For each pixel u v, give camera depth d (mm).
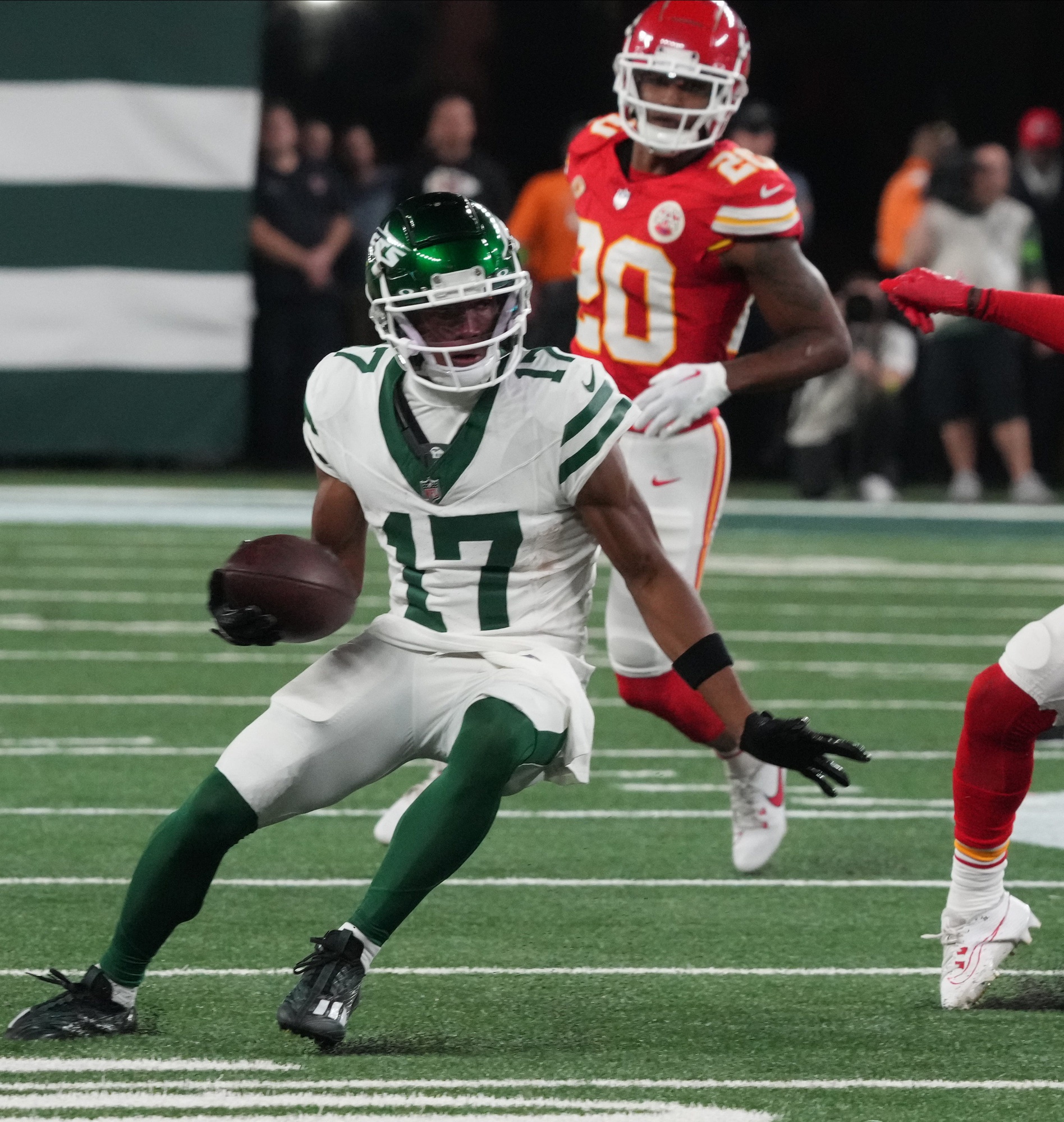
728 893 15125
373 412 11102
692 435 15312
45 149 44594
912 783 19328
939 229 40156
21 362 45062
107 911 14133
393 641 11227
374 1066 10656
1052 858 16188
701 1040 11312
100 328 45156
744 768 15547
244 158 44969
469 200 10867
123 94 44562
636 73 15180
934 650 27250
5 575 32625
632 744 21203
